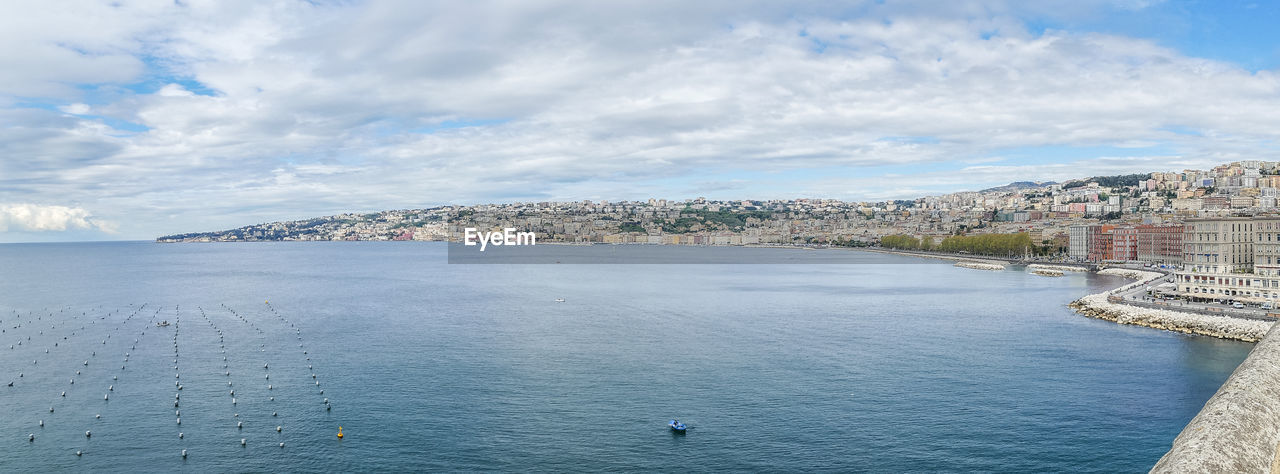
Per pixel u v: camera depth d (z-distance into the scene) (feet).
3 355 602.85
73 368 549.95
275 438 391.65
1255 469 87.25
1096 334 648.79
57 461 364.17
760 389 468.75
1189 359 538.06
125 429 407.64
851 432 388.98
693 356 567.59
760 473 342.03
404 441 385.09
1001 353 569.23
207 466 357.20
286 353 598.34
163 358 584.40
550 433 393.50
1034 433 384.47
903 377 494.59
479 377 505.66
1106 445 368.07
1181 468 85.61
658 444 376.07
